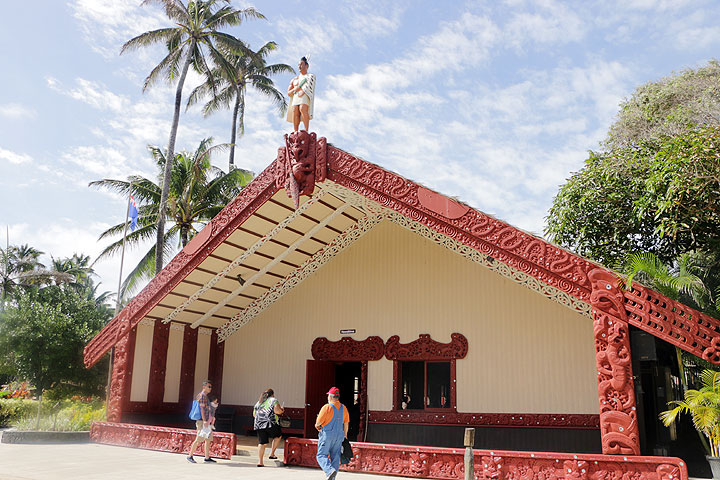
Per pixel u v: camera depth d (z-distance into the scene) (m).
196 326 15.11
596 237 14.15
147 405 13.53
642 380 11.27
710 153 10.53
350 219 13.93
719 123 13.10
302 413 14.14
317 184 11.37
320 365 14.20
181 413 14.46
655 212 11.82
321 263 14.77
